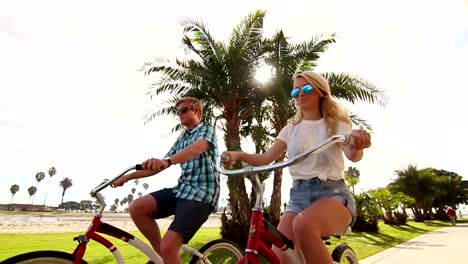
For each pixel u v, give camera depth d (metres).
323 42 10.36
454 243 11.62
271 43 10.23
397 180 48.34
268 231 2.11
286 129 2.69
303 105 2.53
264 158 2.55
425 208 47.19
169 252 2.57
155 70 10.53
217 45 10.28
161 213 2.89
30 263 2.14
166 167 2.41
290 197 2.49
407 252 8.92
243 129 11.10
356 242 11.41
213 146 2.84
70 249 7.77
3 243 8.49
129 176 2.93
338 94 10.20
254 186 2.00
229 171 2.02
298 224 2.05
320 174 2.31
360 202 17.47
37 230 14.58
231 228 9.48
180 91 10.59
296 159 1.81
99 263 5.65
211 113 10.47
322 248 1.97
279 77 9.84
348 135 1.85
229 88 10.05
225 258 3.36
